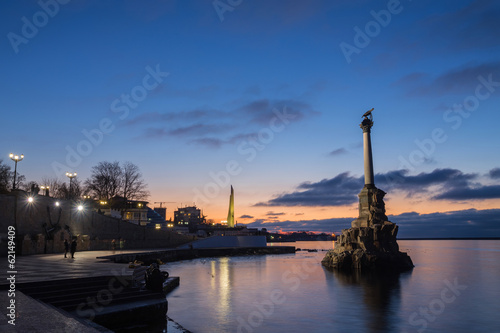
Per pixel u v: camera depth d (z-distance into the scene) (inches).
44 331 375.6
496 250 6525.6
